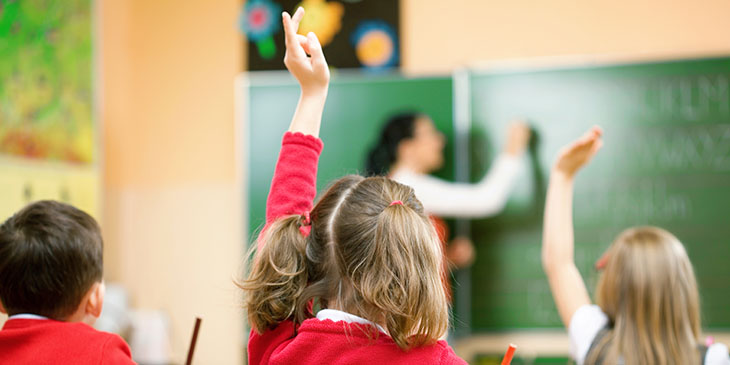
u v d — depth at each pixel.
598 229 2.95
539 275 2.98
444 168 3.05
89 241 1.18
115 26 3.38
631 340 1.41
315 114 1.17
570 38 3.01
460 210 3.03
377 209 0.94
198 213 3.36
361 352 0.90
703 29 2.90
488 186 3.02
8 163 2.60
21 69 2.69
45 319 1.12
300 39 1.17
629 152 2.93
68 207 1.21
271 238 1.01
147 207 3.40
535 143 3.00
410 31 3.15
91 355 1.07
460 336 3.00
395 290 0.87
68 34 2.97
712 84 2.86
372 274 0.89
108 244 3.37
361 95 3.14
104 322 2.98
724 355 1.38
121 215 3.40
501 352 2.99
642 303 1.42
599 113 2.96
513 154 3.01
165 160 3.41
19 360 1.06
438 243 0.96
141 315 3.22
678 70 2.89
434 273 0.90
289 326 1.01
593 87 2.97
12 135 2.63
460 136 3.04
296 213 1.11
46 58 2.83
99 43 3.18
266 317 1.00
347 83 3.15
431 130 3.06
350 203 0.96
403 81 3.11
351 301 0.95
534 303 2.98
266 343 1.02
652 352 1.40
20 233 1.14
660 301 1.42
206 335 3.30
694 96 2.87
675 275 1.43
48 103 2.83
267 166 3.23
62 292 1.14
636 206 2.92
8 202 2.60
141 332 3.14
